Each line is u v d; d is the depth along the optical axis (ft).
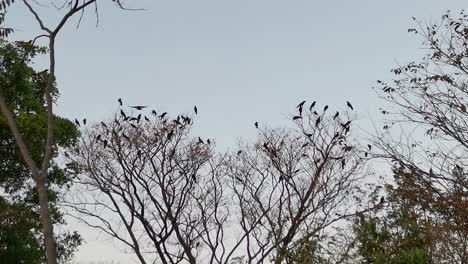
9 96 72.08
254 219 62.13
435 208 38.11
